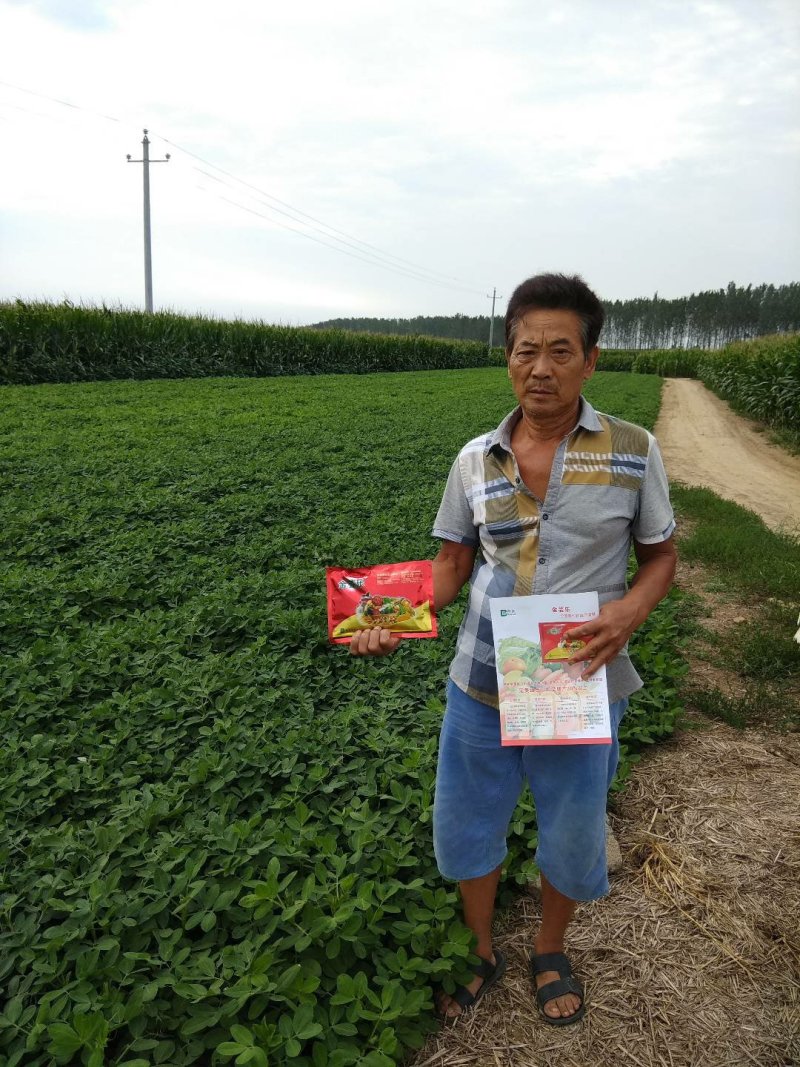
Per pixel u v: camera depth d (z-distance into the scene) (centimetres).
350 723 375
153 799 315
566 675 195
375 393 2159
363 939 245
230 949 237
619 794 351
